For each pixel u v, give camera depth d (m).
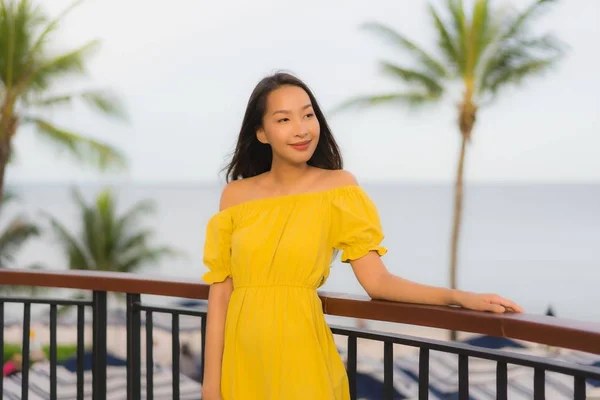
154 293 2.13
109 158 20.09
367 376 11.39
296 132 1.79
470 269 48.75
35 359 16.02
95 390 2.30
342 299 1.77
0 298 2.39
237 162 2.03
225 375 1.80
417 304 1.64
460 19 18.77
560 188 124.12
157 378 9.61
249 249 1.75
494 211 102.19
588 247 58.59
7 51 19.05
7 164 20.22
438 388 9.64
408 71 19.42
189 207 111.88
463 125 19.72
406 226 75.69
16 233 20.67
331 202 1.76
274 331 1.70
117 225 21.06
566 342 1.34
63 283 2.29
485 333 1.49
